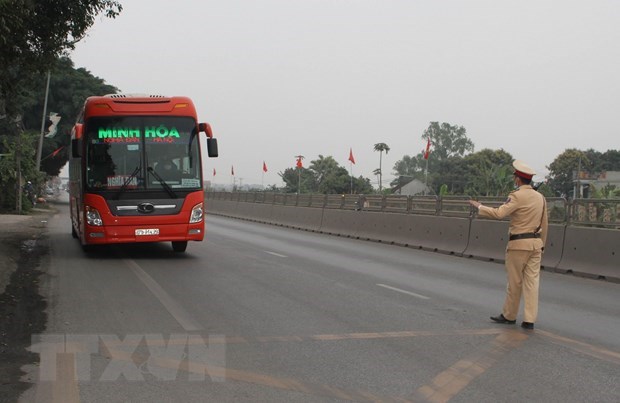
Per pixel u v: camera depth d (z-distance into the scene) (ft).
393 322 27.96
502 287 38.83
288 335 25.30
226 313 29.40
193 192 49.14
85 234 47.75
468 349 23.41
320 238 76.69
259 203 119.44
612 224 44.27
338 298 33.78
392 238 70.08
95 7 48.91
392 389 18.79
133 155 48.21
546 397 18.24
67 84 187.21
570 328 27.40
